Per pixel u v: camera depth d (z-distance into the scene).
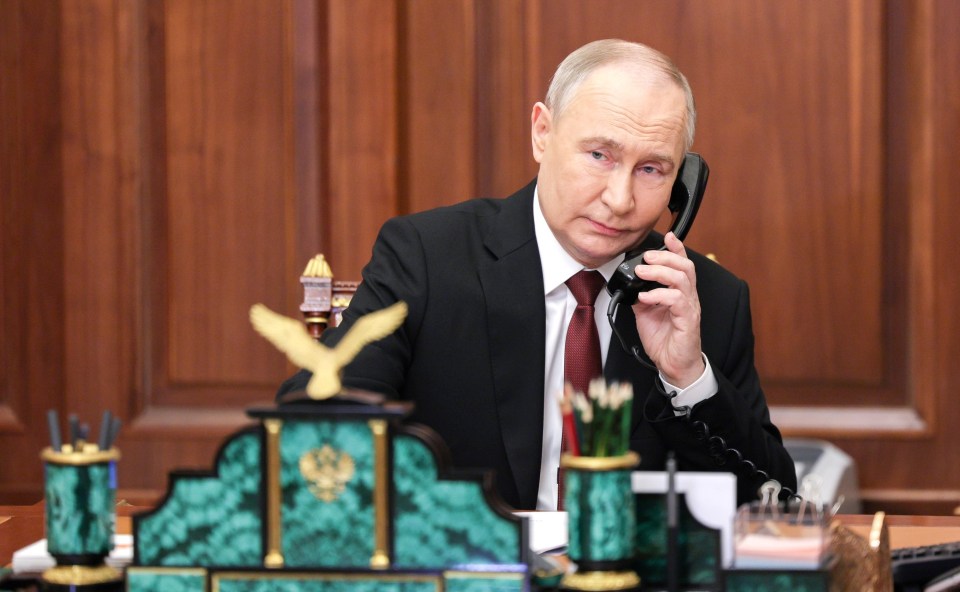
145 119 6.96
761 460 4.02
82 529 2.72
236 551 2.62
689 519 2.68
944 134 6.64
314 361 2.66
